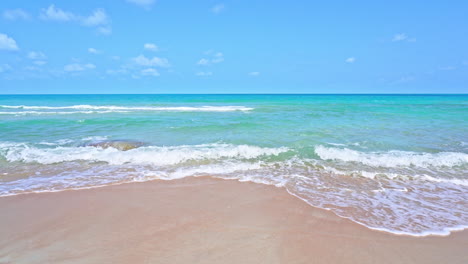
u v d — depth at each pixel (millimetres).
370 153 8469
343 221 4156
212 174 6473
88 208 4562
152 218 4223
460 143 9906
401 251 3391
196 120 16578
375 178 6277
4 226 3945
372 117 18188
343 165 7277
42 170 6719
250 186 5684
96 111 23766
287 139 10531
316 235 3746
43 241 3559
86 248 3396
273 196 5145
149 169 6848
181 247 3430
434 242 3594
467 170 6883
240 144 9641
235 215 4344
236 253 3309
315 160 7715
